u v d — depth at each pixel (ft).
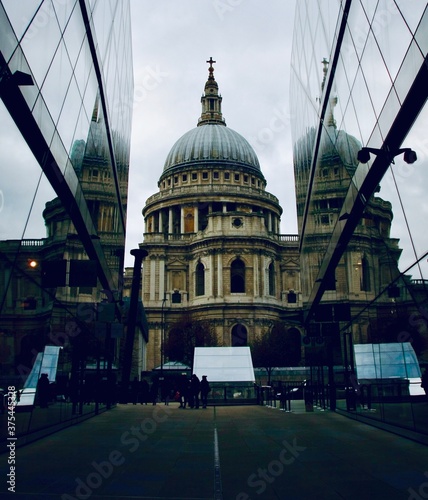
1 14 34.19
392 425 62.13
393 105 44.73
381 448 48.29
